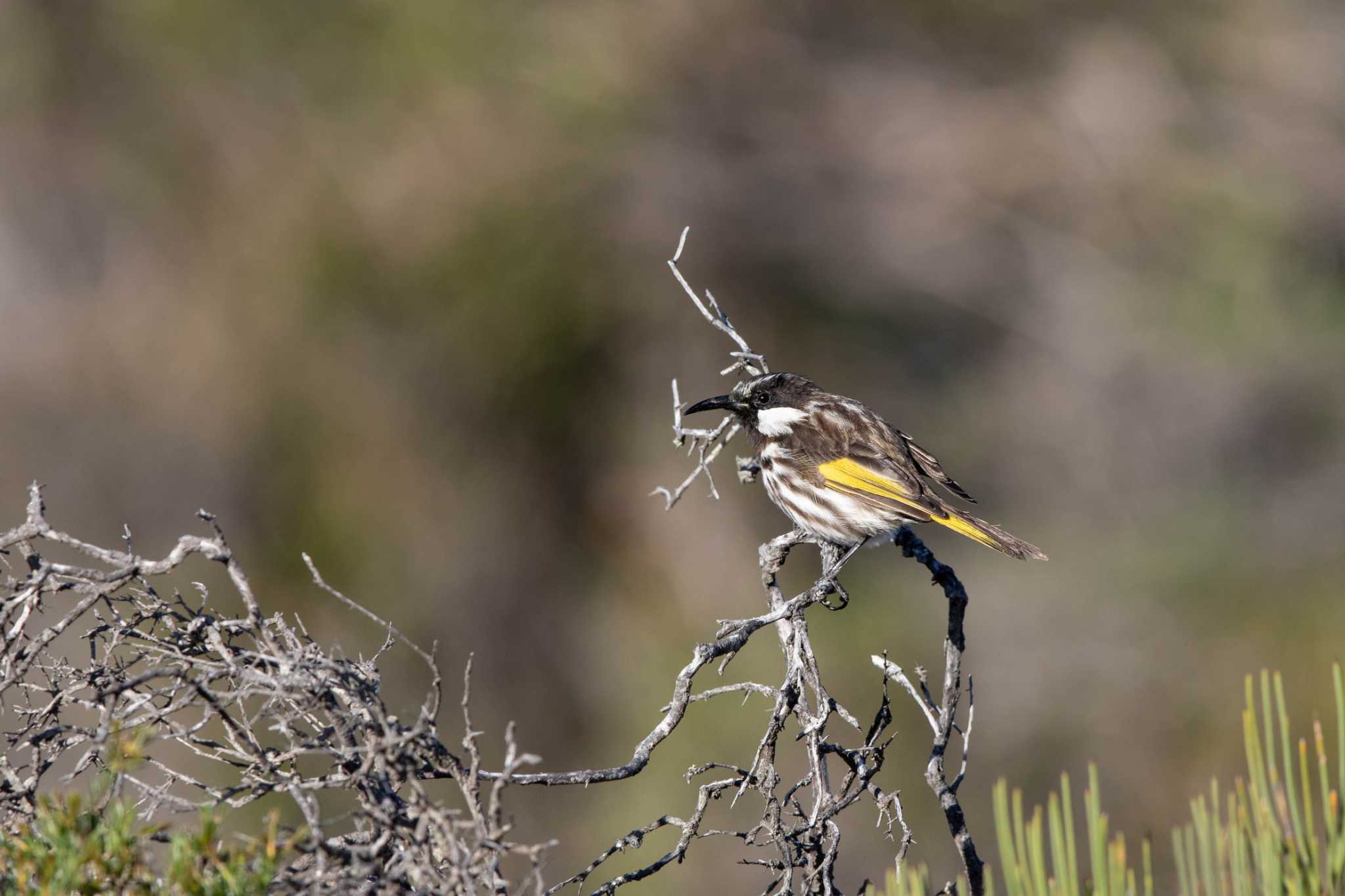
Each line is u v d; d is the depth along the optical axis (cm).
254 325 1498
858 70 1994
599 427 1561
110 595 479
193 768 807
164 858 448
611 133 1648
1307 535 1675
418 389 1502
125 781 489
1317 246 1989
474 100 1574
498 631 1480
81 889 377
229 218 1541
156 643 464
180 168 1547
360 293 1502
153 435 1506
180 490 1501
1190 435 1859
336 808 944
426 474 1484
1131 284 1972
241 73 1555
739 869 1270
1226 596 1603
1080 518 1808
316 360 1487
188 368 1509
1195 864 504
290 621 1401
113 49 1578
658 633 1477
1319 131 2045
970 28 2062
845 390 1834
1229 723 1500
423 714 426
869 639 1500
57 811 382
